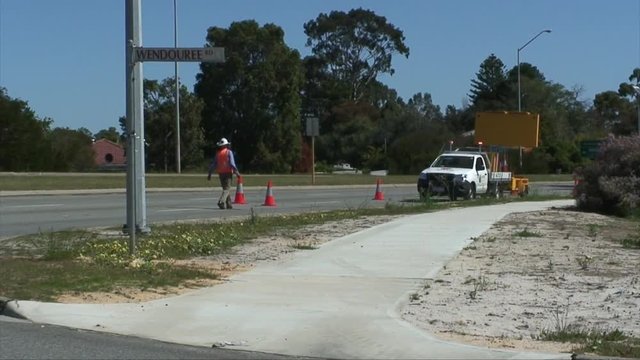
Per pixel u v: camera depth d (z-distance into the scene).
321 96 109.75
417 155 78.50
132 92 13.44
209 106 84.75
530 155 73.69
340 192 39.22
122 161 103.69
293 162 86.19
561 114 101.56
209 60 13.16
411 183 49.94
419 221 19.75
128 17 15.25
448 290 11.22
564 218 21.66
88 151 77.75
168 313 9.46
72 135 79.44
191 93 80.75
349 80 111.69
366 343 8.15
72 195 33.25
